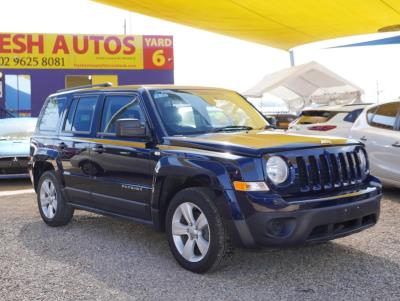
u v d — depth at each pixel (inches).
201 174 185.5
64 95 279.9
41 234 260.4
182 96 231.3
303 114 440.1
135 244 237.8
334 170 188.7
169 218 200.1
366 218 197.5
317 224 175.3
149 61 762.8
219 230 182.1
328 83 919.0
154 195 204.8
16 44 721.6
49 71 732.7
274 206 171.3
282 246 173.3
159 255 219.3
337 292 173.2
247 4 508.4
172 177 199.3
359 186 196.2
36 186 293.7
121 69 754.2
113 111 238.4
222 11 542.9
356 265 200.4
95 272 199.3
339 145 194.4
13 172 417.7
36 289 182.7
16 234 261.4
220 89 254.1
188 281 186.1
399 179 321.7
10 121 486.6
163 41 765.3
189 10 541.6
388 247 223.9
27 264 211.3
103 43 748.0
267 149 178.7
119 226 274.1
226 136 203.0
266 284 181.5
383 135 331.9
